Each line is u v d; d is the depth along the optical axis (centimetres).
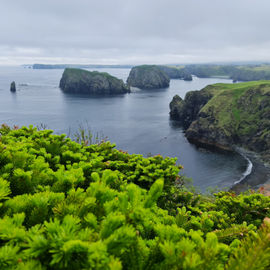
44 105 14862
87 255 91
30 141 493
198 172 6256
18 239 99
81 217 137
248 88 11538
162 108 15125
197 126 9906
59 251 89
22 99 17388
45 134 585
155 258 112
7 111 12550
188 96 13088
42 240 95
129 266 106
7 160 270
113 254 98
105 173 217
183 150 7925
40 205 142
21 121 10325
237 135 9656
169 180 545
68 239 98
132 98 19800
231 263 94
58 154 479
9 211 140
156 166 573
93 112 13062
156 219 199
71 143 563
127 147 7738
